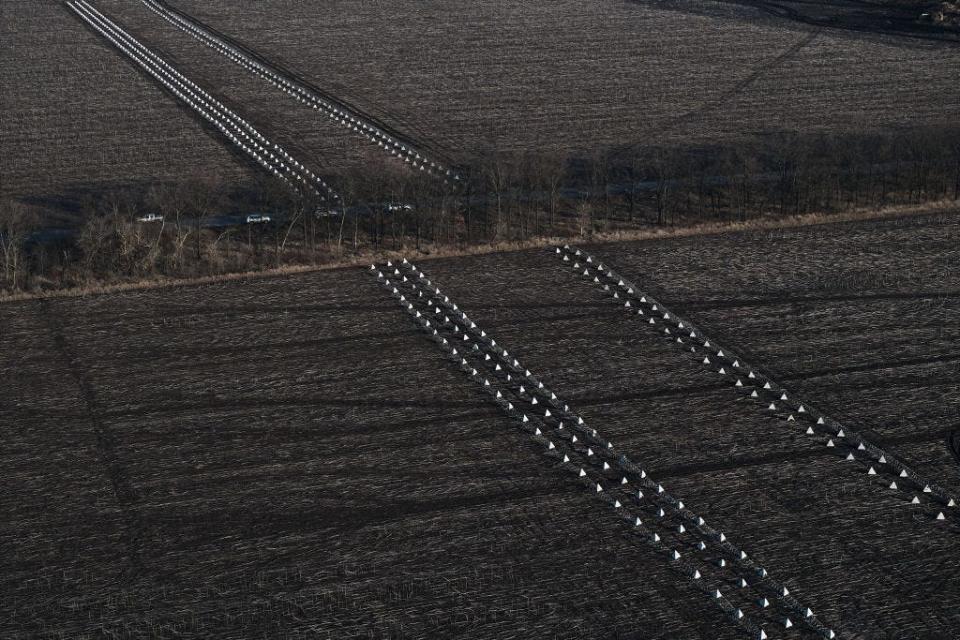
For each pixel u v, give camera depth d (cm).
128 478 13900
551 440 14625
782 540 12712
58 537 12862
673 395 15650
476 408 15388
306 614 11669
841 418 15025
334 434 14800
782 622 11481
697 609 11688
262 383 16050
